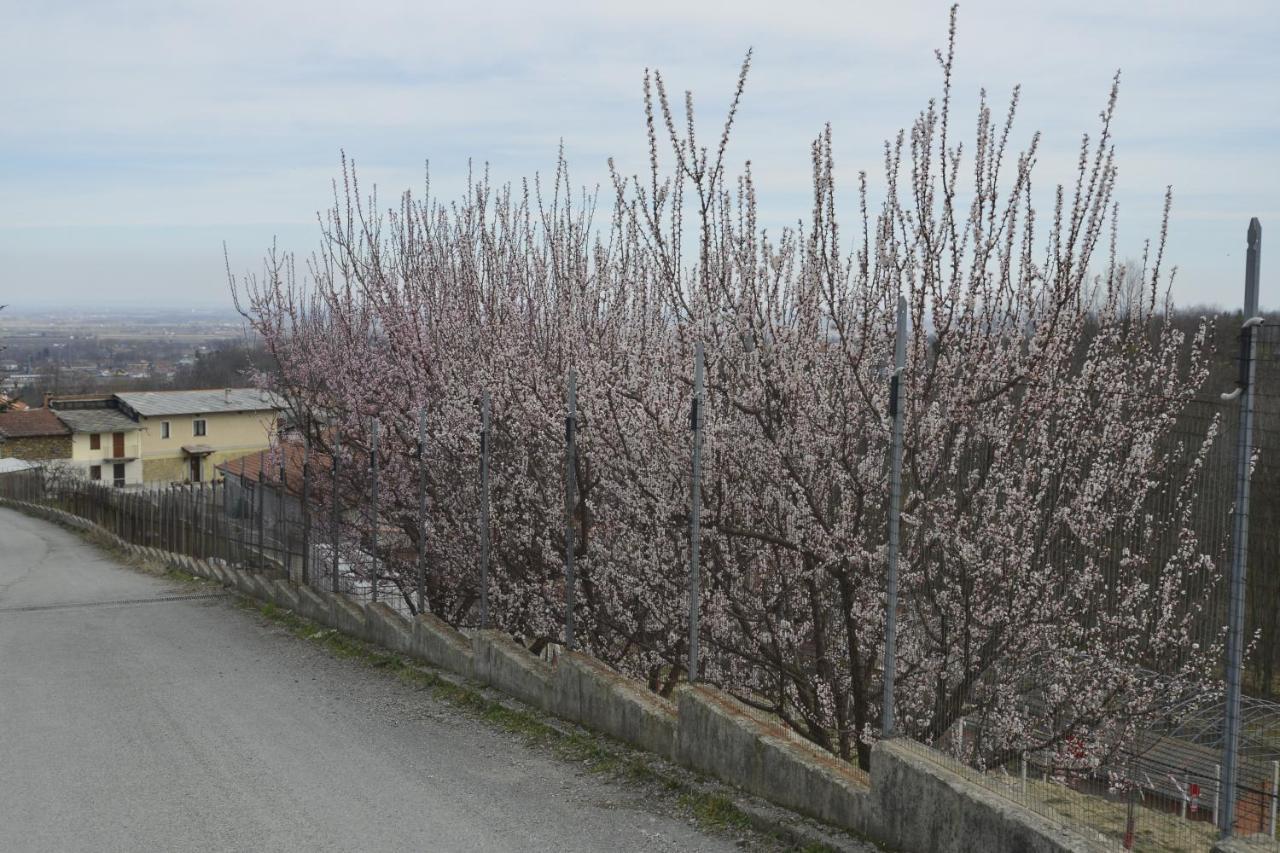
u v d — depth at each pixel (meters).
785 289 9.06
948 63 7.31
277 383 15.95
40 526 43.06
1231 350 5.36
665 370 9.34
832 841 5.74
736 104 8.26
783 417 8.62
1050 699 7.45
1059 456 7.82
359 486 14.77
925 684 8.27
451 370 12.22
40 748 8.77
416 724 9.17
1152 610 6.56
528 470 11.23
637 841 6.25
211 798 7.34
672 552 9.45
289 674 11.68
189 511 25.20
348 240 14.20
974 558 7.62
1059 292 7.41
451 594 13.85
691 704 7.21
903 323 5.75
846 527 8.30
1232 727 4.30
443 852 6.25
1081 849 4.49
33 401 104.88
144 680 11.58
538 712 9.13
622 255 10.93
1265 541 5.25
